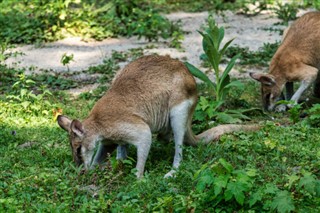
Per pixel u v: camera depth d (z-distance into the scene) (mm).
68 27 14523
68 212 6641
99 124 7586
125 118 7633
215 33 9961
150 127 7949
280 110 10406
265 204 6508
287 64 10516
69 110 10062
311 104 10711
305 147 8258
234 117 9719
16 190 7117
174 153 8375
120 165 7629
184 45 13812
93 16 15070
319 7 16109
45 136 9008
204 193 6660
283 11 15625
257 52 13008
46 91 10227
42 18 14711
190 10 16891
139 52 13266
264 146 8133
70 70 12406
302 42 10609
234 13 16422
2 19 14859
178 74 8016
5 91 11070
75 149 7555
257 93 11031
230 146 8180
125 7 15164
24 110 9883
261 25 15281
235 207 6621
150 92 7836
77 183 7359
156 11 16375
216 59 10008
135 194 6934
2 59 11695
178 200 6750
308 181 6555
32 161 8086
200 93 10820
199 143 8305
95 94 10961
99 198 6824
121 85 7863
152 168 7949
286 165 7695
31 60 12984
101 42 14172
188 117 8117
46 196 7066
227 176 6582
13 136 8914
